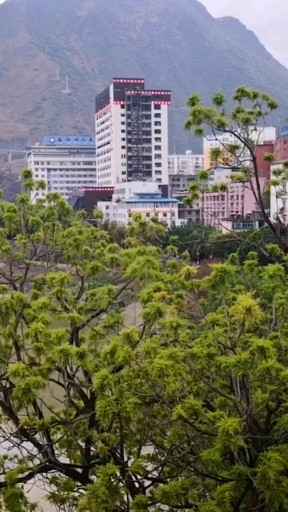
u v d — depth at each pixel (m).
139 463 8.59
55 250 11.98
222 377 8.46
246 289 9.98
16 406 10.44
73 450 10.41
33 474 9.39
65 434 9.56
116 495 7.84
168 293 9.29
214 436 7.53
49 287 11.40
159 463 9.08
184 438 8.38
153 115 85.69
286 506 6.96
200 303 9.84
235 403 7.77
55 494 10.01
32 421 9.38
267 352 7.27
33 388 8.26
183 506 8.03
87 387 9.27
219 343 7.76
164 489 7.75
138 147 85.56
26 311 9.56
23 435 9.91
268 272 9.18
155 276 9.40
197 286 9.68
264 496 7.14
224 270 8.22
